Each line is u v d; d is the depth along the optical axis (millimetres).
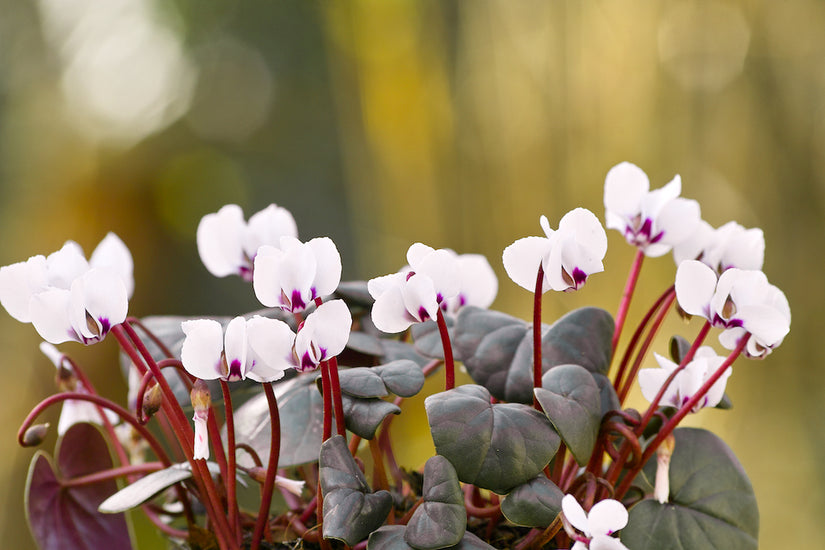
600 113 1658
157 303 2059
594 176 1670
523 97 1760
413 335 658
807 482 1595
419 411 1672
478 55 1865
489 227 1885
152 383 658
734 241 651
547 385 613
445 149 2010
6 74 2055
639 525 616
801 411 1622
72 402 691
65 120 2055
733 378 1666
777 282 1642
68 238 2018
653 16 1608
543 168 1734
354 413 613
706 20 1578
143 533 858
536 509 595
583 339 638
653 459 632
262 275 601
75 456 678
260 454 648
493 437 596
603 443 631
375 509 600
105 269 608
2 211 1985
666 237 657
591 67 1658
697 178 1624
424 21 2000
